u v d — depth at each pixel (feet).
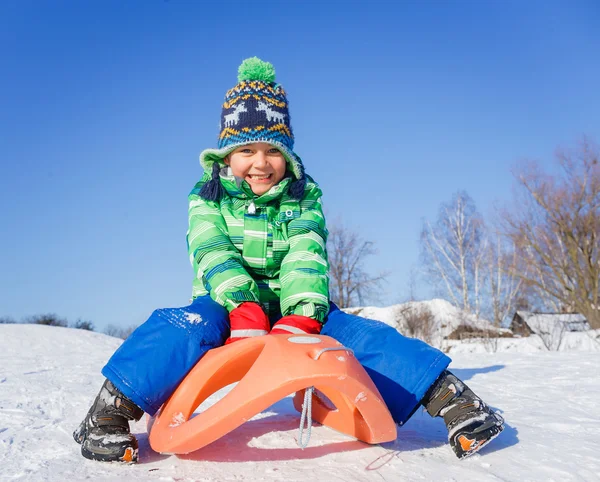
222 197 6.39
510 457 4.97
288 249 6.32
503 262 67.87
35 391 8.80
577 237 61.52
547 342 39.75
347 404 5.49
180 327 4.98
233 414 4.17
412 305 55.72
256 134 6.21
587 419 6.56
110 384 4.94
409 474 4.50
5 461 4.89
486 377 10.43
